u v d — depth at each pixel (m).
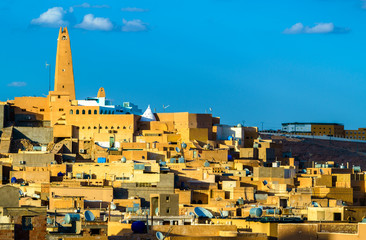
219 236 114.62
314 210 137.12
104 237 120.88
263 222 125.94
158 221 145.38
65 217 141.62
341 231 105.62
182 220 147.25
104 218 156.38
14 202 121.38
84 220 142.38
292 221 126.38
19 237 114.44
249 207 195.62
